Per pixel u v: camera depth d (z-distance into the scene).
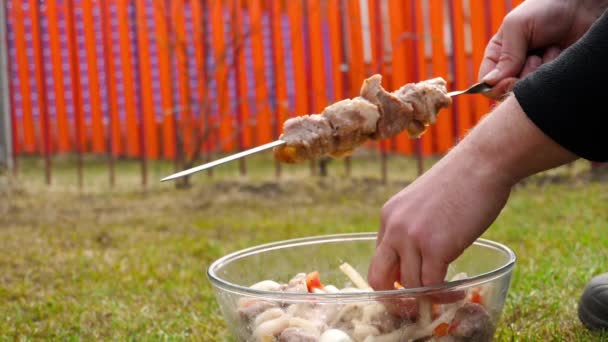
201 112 6.25
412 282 1.40
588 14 1.95
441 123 6.73
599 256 2.79
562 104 1.27
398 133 1.63
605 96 1.25
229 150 7.32
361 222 4.18
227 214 4.70
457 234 1.34
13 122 6.39
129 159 7.79
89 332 2.29
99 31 7.15
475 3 6.30
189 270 3.09
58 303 2.61
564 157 1.31
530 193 4.91
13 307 2.60
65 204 5.26
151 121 7.31
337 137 1.58
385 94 1.60
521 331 2.02
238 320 1.50
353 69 6.62
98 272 3.09
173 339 2.13
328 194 5.37
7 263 3.35
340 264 1.92
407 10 6.51
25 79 7.43
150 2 7.05
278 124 6.98
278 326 1.42
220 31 6.98
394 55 6.57
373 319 1.38
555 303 2.20
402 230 1.38
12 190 5.78
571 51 1.29
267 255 1.87
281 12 6.92
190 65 7.14
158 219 4.55
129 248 3.65
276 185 5.69
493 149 1.33
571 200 4.44
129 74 7.26
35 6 7.25
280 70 6.93
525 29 1.94
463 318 1.42
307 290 1.64
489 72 1.98
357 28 6.62
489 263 1.72
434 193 1.36
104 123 7.32
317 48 6.84
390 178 6.02
